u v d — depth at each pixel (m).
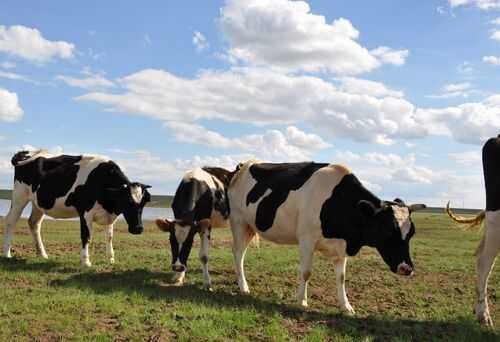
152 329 6.88
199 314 7.67
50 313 7.43
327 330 7.27
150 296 8.97
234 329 7.10
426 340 7.24
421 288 11.06
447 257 16.77
